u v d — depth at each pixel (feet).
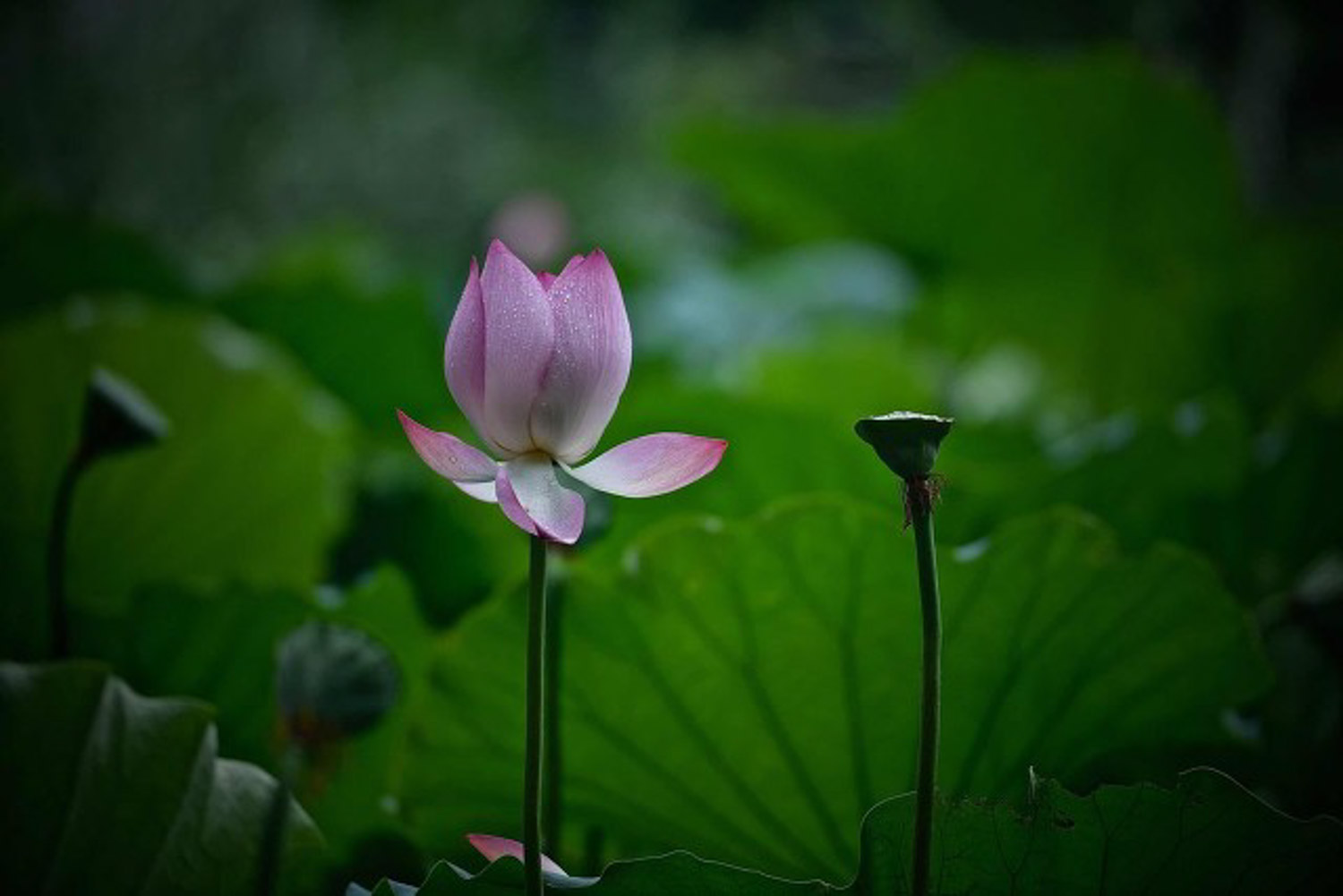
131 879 6.27
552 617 6.82
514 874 6.04
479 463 5.82
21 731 6.29
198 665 7.26
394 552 9.73
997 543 6.79
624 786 6.89
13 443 8.32
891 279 16.65
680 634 6.81
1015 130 15.47
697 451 5.87
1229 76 24.45
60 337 8.55
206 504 8.66
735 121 16.49
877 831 6.05
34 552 8.36
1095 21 32.45
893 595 6.79
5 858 6.23
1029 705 6.84
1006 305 16.11
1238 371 14.69
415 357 13.21
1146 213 15.70
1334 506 8.43
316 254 17.02
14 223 13.38
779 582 6.79
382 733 7.00
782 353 12.21
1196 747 6.93
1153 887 6.09
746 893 6.04
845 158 15.98
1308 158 26.81
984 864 6.07
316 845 6.40
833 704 6.81
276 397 8.90
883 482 8.58
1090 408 15.52
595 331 5.86
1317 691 7.50
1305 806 7.43
